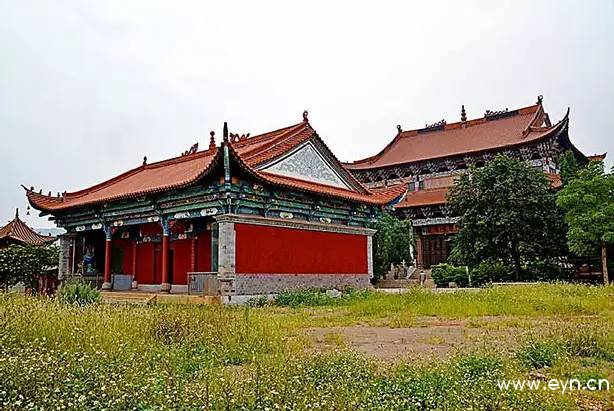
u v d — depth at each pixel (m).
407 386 8.27
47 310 13.92
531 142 57.12
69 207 38.19
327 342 14.51
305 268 33.06
